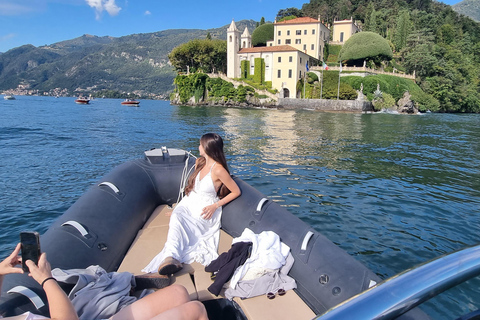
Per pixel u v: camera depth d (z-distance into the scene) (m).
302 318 2.64
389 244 5.72
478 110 69.31
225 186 4.03
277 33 70.00
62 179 9.84
